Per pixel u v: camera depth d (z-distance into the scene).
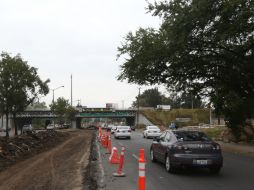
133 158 21.38
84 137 51.00
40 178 14.44
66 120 102.06
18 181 14.02
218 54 29.12
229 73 31.02
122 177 14.36
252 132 34.84
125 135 46.16
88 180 13.55
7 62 34.00
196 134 15.55
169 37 25.47
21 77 34.22
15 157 22.14
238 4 21.64
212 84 33.62
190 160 14.45
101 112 117.25
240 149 26.38
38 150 28.41
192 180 13.44
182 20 24.12
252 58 28.38
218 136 40.50
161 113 120.56
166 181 13.23
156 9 26.67
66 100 94.31
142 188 8.09
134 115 118.38
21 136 32.38
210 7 23.11
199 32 25.50
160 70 30.05
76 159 21.23
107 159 21.16
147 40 27.48
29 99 35.81
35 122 127.38
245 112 32.22
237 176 14.35
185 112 121.62
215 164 14.62
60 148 30.72
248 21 23.52
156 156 17.73
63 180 13.78
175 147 14.73
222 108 33.53
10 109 34.84
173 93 35.62
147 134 48.00
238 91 32.69
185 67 30.30
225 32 24.02
